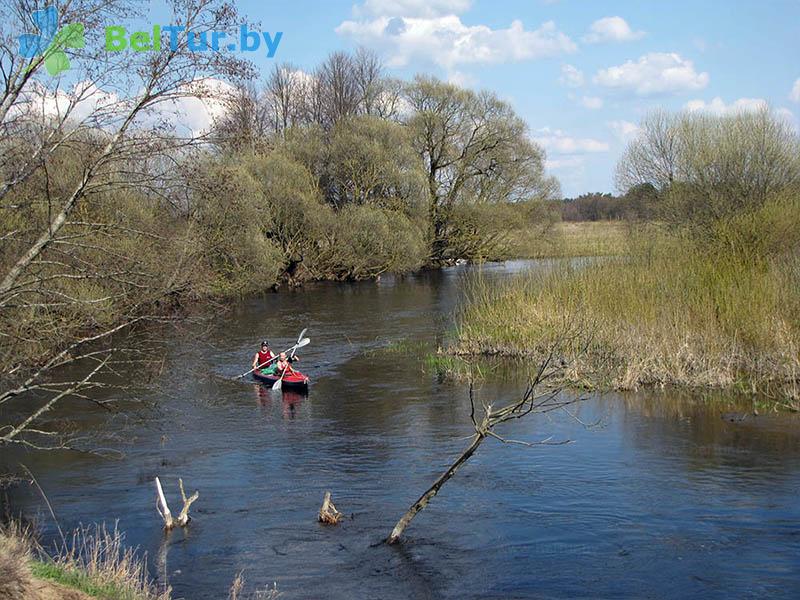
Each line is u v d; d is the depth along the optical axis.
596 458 12.56
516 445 13.42
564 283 22.27
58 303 9.34
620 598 7.91
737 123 28.23
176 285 10.04
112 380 18.09
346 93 53.97
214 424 15.27
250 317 30.61
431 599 7.95
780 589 8.03
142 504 10.80
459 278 42.50
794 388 16.00
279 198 39.09
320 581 8.38
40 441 14.02
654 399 16.28
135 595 6.95
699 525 9.73
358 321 29.19
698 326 18.92
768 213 23.42
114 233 9.60
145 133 9.20
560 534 9.55
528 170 47.84
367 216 40.94
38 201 9.34
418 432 14.45
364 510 10.48
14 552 6.45
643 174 31.55
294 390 18.30
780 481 11.23
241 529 9.87
